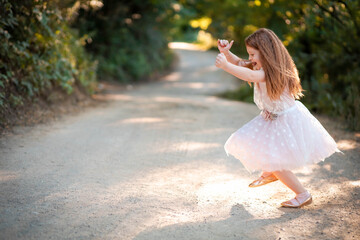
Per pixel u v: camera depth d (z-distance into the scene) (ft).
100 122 18.28
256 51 9.10
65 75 20.70
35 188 9.97
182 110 22.97
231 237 7.82
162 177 11.35
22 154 12.55
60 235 7.67
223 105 26.14
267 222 8.52
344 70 23.08
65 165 11.93
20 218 8.27
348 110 19.20
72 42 24.38
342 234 7.98
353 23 20.33
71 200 9.39
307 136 9.16
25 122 16.20
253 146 9.20
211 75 67.62
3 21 15.08
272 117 9.16
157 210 9.02
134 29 53.57
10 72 16.06
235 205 9.45
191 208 9.22
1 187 9.84
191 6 49.73
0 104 14.79
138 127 17.66
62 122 17.58
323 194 10.19
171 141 15.48
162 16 55.31
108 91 35.63
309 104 24.94
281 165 8.92
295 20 25.38
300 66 26.16
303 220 8.63
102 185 10.48
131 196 9.80
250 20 39.06
